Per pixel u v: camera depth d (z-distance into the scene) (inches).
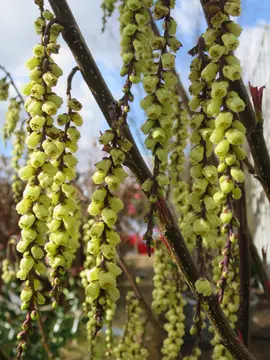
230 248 4.8
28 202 5.1
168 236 5.7
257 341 22.5
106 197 4.9
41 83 5.2
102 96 5.8
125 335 11.1
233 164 4.6
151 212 4.7
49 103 5.0
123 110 4.8
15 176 12.8
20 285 24.4
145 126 4.8
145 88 4.8
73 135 5.3
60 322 23.0
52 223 5.2
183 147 9.4
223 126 4.5
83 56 5.7
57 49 5.2
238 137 4.4
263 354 21.2
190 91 4.9
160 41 4.8
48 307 23.3
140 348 11.1
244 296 8.0
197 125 4.8
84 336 23.6
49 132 5.2
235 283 8.2
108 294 4.6
